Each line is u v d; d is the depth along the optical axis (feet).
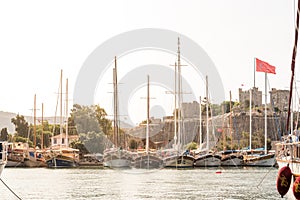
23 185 202.59
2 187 194.18
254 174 267.80
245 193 170.09
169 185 199.93
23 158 358.64
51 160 338.34
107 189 184.34
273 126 454.81
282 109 483.10
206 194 166.71
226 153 363.76
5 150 185.16
